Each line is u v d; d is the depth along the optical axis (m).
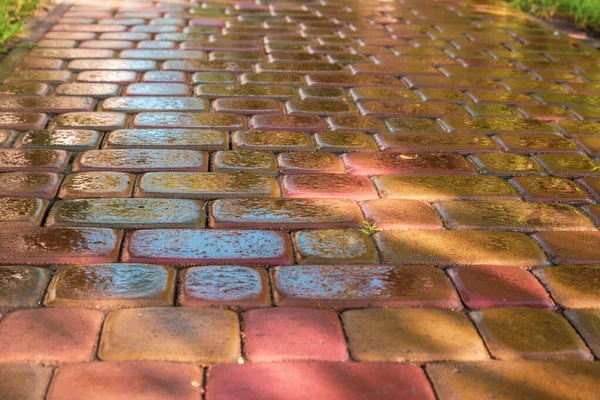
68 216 2.22
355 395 1.52
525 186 2.64
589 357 1.70
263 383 1.54
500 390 1.56
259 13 5.69
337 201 2.43
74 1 5.72
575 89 3.99
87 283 1.87
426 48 4.79
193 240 2.12
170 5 5.80
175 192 2.43
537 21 5.94
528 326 1.80
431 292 1.92
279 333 1.71
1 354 1.58
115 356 1.60
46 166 2.58
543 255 2.16
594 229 2.35
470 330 1.77
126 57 4.17
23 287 1.84
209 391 1.51
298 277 1.96
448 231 2.28
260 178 2.58
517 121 3.39
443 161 2.85
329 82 3.88
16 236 2.08
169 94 3.52
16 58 4.02
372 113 3.40
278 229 2.22
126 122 3.10
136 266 1.96
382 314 1.82
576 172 2.80
